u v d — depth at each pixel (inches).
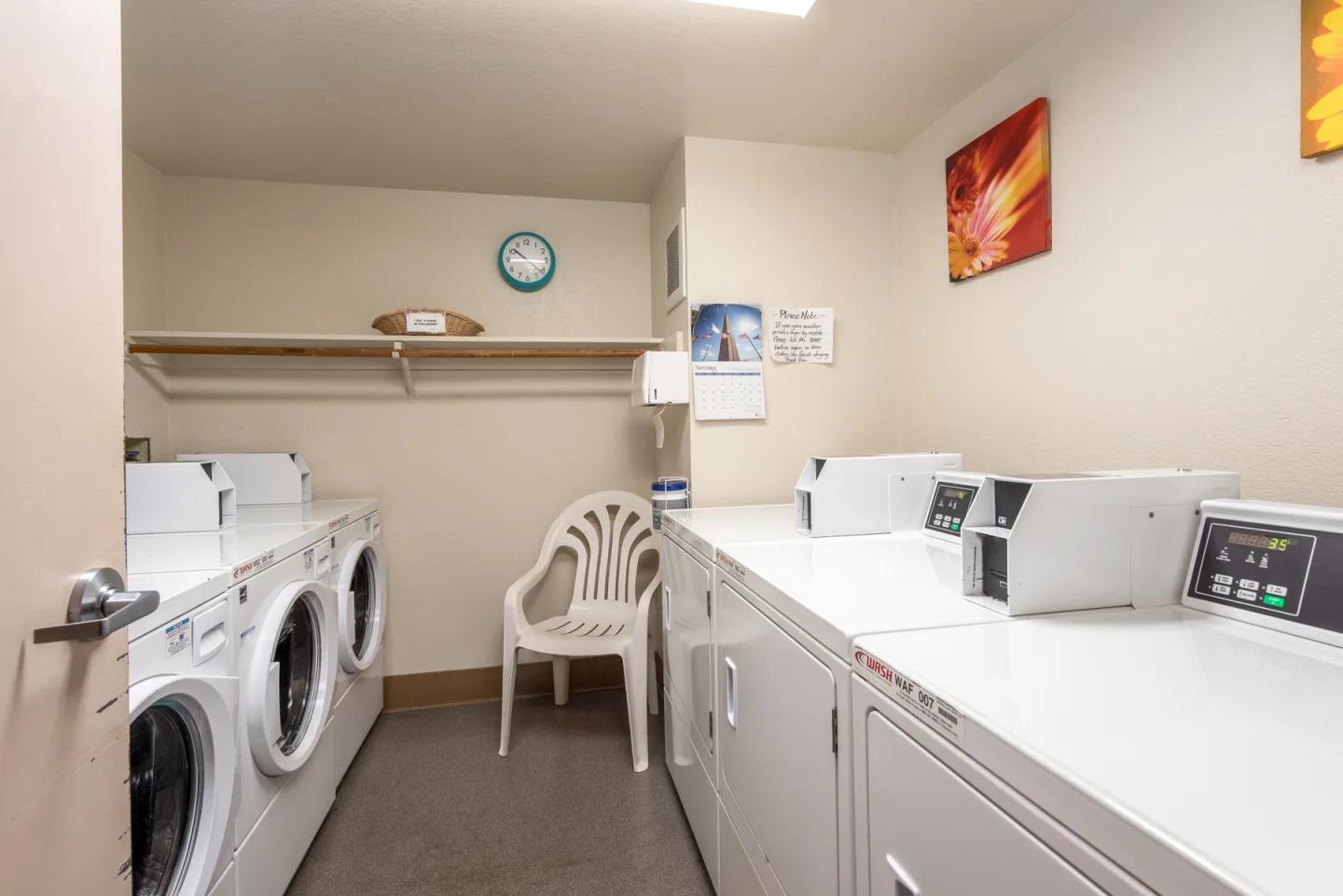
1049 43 65.1
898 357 94.0
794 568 47.1
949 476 60.1
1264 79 45.7
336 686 75.8
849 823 31.8
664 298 101.0
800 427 91.3
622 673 112.2
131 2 58.0
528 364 109.6
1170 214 52.9
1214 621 34.3
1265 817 16.3
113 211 27.9
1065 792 18.4
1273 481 45.8
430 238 106.0
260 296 100.2
